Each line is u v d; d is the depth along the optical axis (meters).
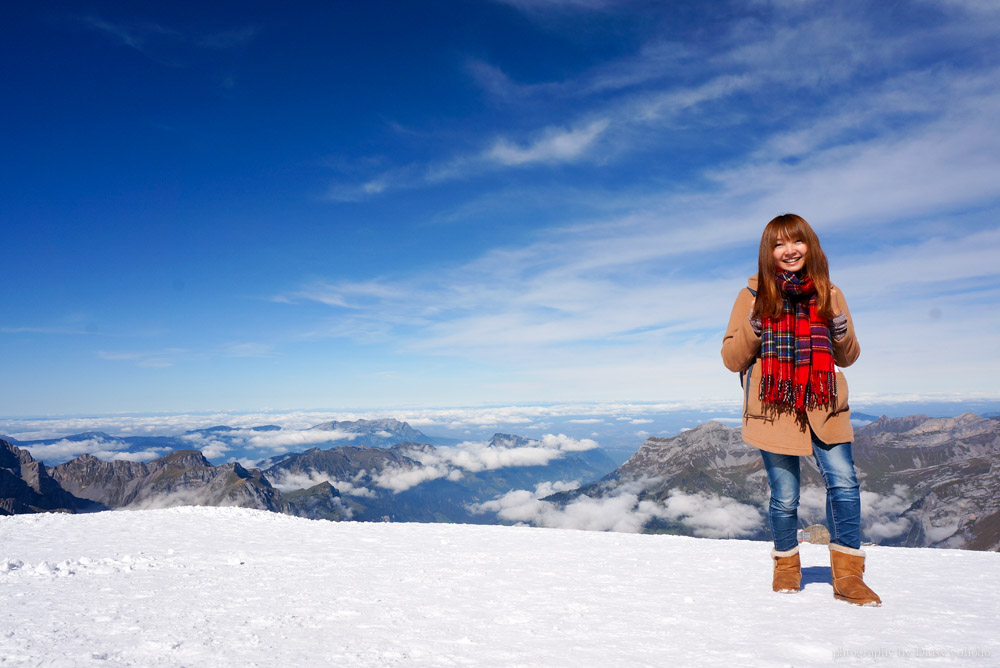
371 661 2.73
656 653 2.75
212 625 3.55
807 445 3.76
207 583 5.48
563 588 4.90
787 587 4.09
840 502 3.70
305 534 11.36
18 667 2.63
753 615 3.48
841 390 3.60
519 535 11.16
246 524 13.37
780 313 3.63
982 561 6.51
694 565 6.51
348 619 3.73
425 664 2.66
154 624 3.59
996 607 3.54
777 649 2.70
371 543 9.81
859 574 3.71
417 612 3.94
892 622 3.14
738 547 9.03
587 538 10.62
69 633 3.34
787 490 3.96
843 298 3.58
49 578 5.93
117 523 13.38
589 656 2.73
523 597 4.48
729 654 2.65
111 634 3.31
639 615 3.66
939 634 2.87
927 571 5.50
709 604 3.90
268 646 3.02
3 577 5.98
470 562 7.06
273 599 4.52
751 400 3.94
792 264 3.54
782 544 4.13
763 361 3.67
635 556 7.68
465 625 3.52
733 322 3.96
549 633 3.26
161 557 7.68
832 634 2.91
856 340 3.65
